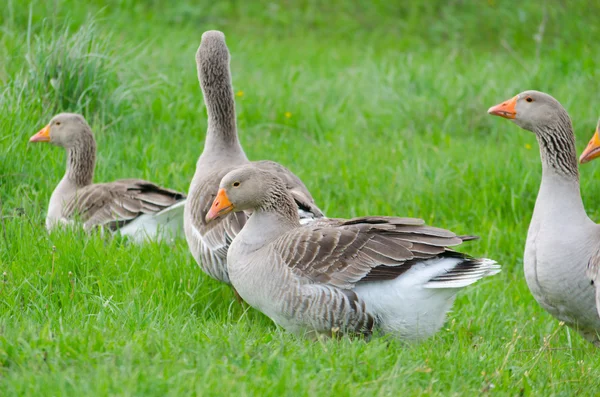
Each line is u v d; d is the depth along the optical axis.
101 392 6.48
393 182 14.36
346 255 8.78
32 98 14.58
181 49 20.73
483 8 25.73
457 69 21.27
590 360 9.16
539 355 8.66
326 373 7.32
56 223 11.65
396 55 23.17
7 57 15.55
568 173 9.55
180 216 12.45
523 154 15.28
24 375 6.84
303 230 9.08
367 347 7.93
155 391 6.60
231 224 10.25
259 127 17.09
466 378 7.83
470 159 15.11
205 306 10.39
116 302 9.55
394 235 8.86
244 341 7.91
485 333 10.24
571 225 9.28
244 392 6.62
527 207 14.06
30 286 9.73
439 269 8.62
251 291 9.23
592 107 18.03
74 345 7.39
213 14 25.62
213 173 11.03
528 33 24.45
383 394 7.02
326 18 26.47
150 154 14.54
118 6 23.70
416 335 8.80
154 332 8.02
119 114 15.38
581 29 23.91
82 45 15.13
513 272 12.67
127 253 10.81
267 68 21.48
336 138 16.78
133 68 16.42
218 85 11.66
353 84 19.83
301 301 8.83
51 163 13.91
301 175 14.48
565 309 9.42
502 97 18.36
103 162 14.18
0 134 13.40
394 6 26.53
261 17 26.00
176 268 10.73
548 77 19.66
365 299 8.73
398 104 18.20
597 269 8.66
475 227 13.46
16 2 20.16
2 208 12.27
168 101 16.45
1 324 8.16
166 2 25.39
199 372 7.00
